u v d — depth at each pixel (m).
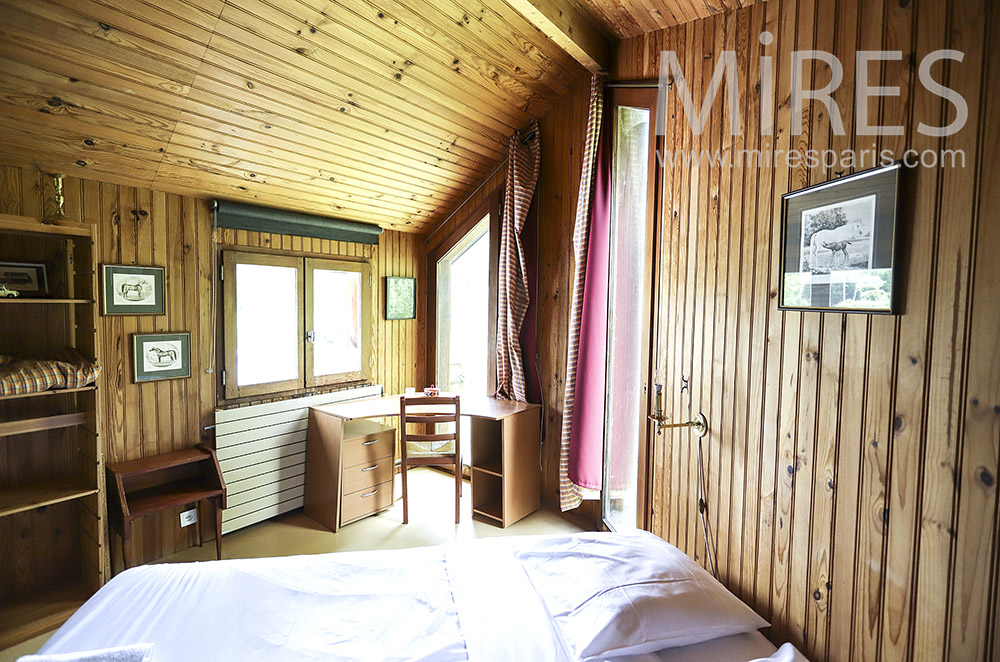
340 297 3.54
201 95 2.16
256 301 3.04
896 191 0.98
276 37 2.07
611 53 2.63
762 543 1.44
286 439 3.12
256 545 2.79
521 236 3.37
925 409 0.94
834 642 1.17
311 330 3.34
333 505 2.99
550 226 3.31
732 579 1.60
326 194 3.14
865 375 1.08
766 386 1.42
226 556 2.66
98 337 2.38
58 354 2.20
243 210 2.86
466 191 3.76
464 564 1.69
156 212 2.57
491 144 3.38
